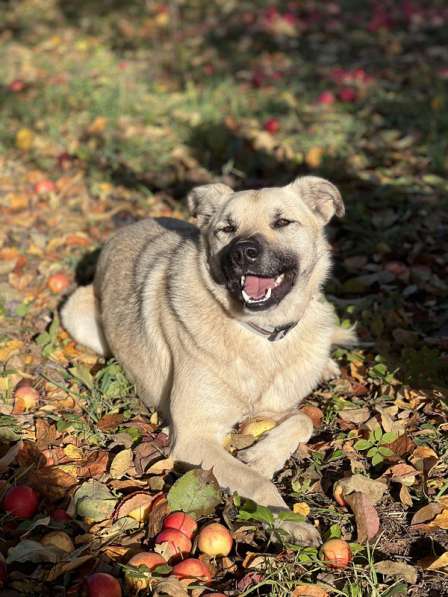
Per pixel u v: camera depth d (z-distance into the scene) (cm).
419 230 297
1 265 273
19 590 161
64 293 264
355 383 225
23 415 209
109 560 168
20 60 521
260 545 174
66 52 546
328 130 389
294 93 449
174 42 549
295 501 185
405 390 216
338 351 236
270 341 200
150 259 227
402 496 183
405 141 370
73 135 391
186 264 209
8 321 247
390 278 269
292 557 168
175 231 237
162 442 202
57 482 186
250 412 204
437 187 326
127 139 381
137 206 321
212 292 200
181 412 198
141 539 175
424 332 245
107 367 226
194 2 678
